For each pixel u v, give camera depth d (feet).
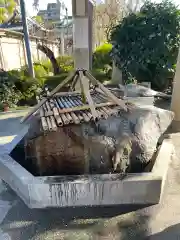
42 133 8.89
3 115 19.66
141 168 9.18
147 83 21.91
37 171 9.30
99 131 8.94
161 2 22.45
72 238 6.95
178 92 14.14
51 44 57.06
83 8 13.98
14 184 9.01
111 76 29.32
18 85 24.41
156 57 22.29
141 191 8.13
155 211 7.95
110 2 38.75
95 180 8.02
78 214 7.93
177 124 14.60
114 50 24.52
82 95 10.02
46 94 10.89
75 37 14.58
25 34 26.20
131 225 7.37
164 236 6.88
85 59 14.96
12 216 7.93
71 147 8.80
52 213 8.02
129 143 8.85
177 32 21.67
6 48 30.73
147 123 9.77
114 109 9.69
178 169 10.30
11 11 54.90
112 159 8.63
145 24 22.00
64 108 9.52
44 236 7.06
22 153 10.67
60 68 39.11
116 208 8.17
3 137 14.61
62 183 7.93
